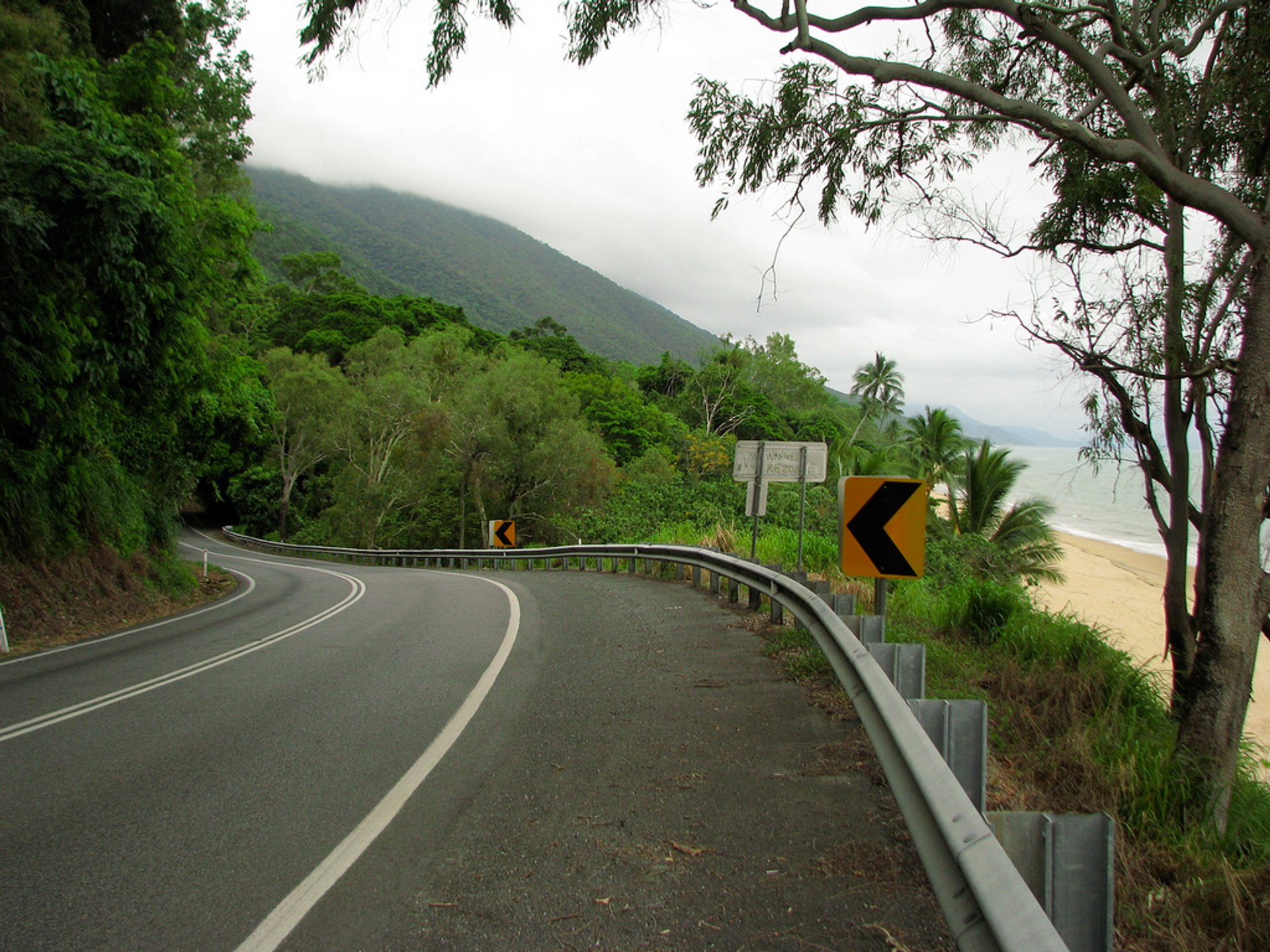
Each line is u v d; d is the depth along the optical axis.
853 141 8.52
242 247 20.23
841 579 13.16
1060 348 8.71
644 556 18.19
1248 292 7.02
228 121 27.84
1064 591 27.55
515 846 4.06
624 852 3.93
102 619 15.50
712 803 4.48
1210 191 6.36
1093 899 2.55
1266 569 6.79
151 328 15.89
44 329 13.07
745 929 3.18
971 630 9.72
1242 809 5.98
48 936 3.30
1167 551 8.91
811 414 80.56
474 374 59.62
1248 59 8.33
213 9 26.69
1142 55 7.93
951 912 2.55
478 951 3.11
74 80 14.17
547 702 6.91
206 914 3.46
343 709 7.02
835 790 4.55
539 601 14.78
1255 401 6.09
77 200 12.37
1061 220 9.69
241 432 26.02
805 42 7.39
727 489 35.09
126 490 19.52
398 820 4.46
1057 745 5.75
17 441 14.75
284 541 61.19
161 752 5.93
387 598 17.89
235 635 12.61
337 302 80.81
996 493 28.39
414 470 53.41
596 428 58.97
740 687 7.02
